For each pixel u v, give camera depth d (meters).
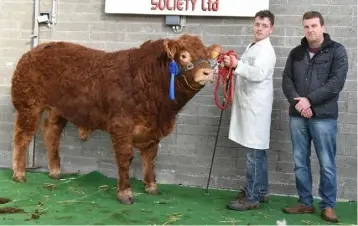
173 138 5.34
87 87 4.60
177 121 5.32
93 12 5.52
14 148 5.11
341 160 4.96
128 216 3.92
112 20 5.46
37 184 5.02
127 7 5.34
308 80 4.03
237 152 5.19
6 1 5.73
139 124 4.35
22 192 4.64
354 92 4.90
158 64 4.27
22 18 5.70
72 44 5.00
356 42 4.88
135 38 5.42
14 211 3.96
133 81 4.31
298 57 4.12
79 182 5.19
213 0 5.11
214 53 4.09
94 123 4.68
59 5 5.60
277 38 5.05
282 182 5.09
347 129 4.93
